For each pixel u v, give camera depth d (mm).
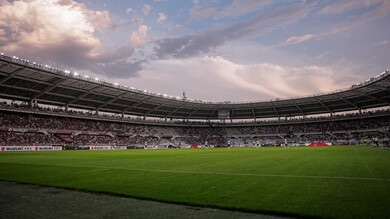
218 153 37188
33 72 48438
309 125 88250
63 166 17406
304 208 6387
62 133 64750
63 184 10117
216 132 98938
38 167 16781
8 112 57250
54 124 65188
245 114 96000
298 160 20672
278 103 84062
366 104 74750
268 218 5891
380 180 10078
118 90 64188
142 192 8484
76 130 68438
